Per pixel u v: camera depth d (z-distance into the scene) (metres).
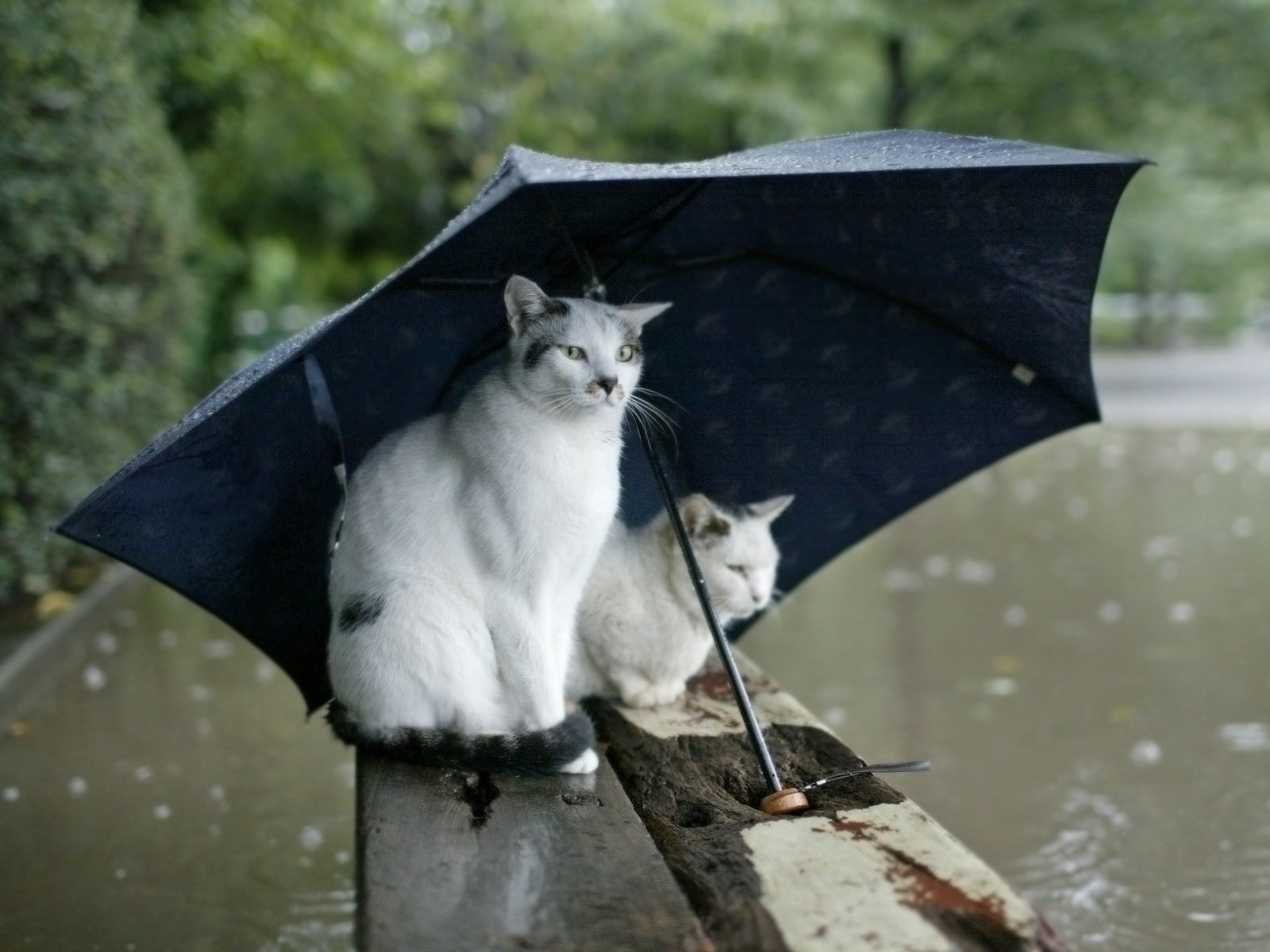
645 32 14.19
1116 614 6.08
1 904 3.36
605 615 2.93
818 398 3.13
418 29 13.78
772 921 1.79
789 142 2.67
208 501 2.54
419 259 1.87
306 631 2.88
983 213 2.44
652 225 2.68
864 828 2.13
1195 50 12.23
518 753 2.40
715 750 2.70
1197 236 17.38
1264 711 4.66
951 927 1.77
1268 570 6.95
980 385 3.03
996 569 7.22
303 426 2.60
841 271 2.89
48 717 4.84
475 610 2.48
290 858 3.67
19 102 5.52
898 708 4.80
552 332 2.45
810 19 13.09
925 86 13.56
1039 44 12.27
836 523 3.32
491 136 14.21
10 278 5.66
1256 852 3.57
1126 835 3.70
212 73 9.41
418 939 1.78
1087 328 2.67
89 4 6.22
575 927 1.81
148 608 6.52
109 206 6.46
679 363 3.05
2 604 5.92
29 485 5.91
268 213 15.70
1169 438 13.40
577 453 2.46
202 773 4.29
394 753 2.49
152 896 3.43
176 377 8.77
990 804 3.92
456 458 2.49
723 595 3.01
